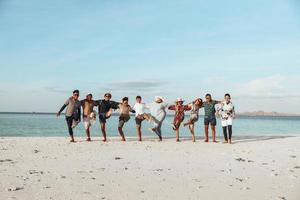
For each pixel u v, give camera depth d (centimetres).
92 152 1243
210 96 1667
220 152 1291
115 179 796
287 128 4703
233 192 699
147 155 1187
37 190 688
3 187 705
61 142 1562
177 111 1677
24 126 3831
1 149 1287
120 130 1662
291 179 823
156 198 651
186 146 1475
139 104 1666
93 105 1633
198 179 812
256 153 1276
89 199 635
